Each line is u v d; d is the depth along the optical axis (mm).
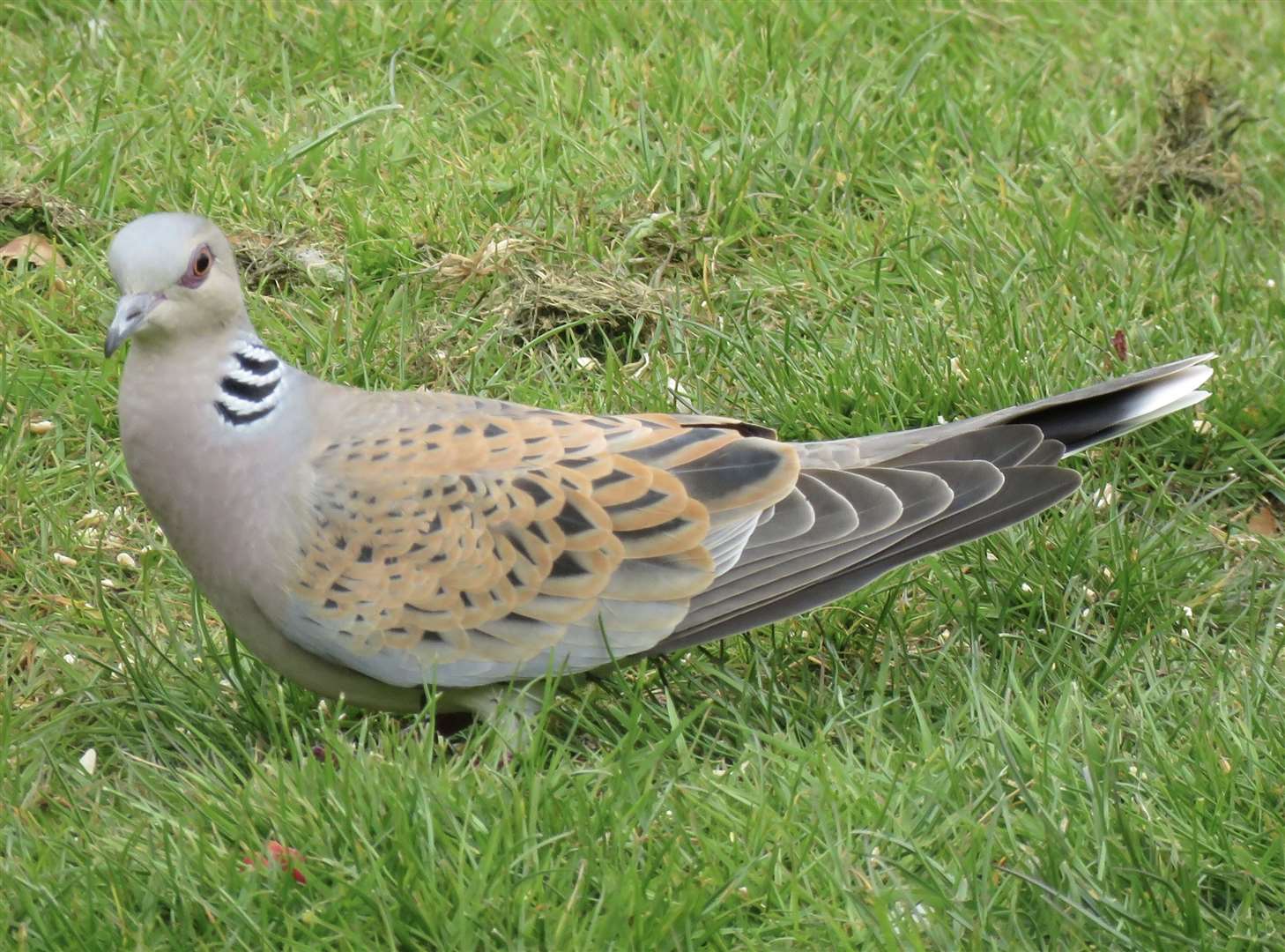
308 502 8656
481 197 13469
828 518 9031
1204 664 9984
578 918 7777
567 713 9406
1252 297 12797
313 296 12547
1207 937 7809
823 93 14367
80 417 11609
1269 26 16766
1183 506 11391
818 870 8148
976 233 13305
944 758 8820
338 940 7688
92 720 9539
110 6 15359
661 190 13617
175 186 13359
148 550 10625
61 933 7695
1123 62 16062
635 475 8922
